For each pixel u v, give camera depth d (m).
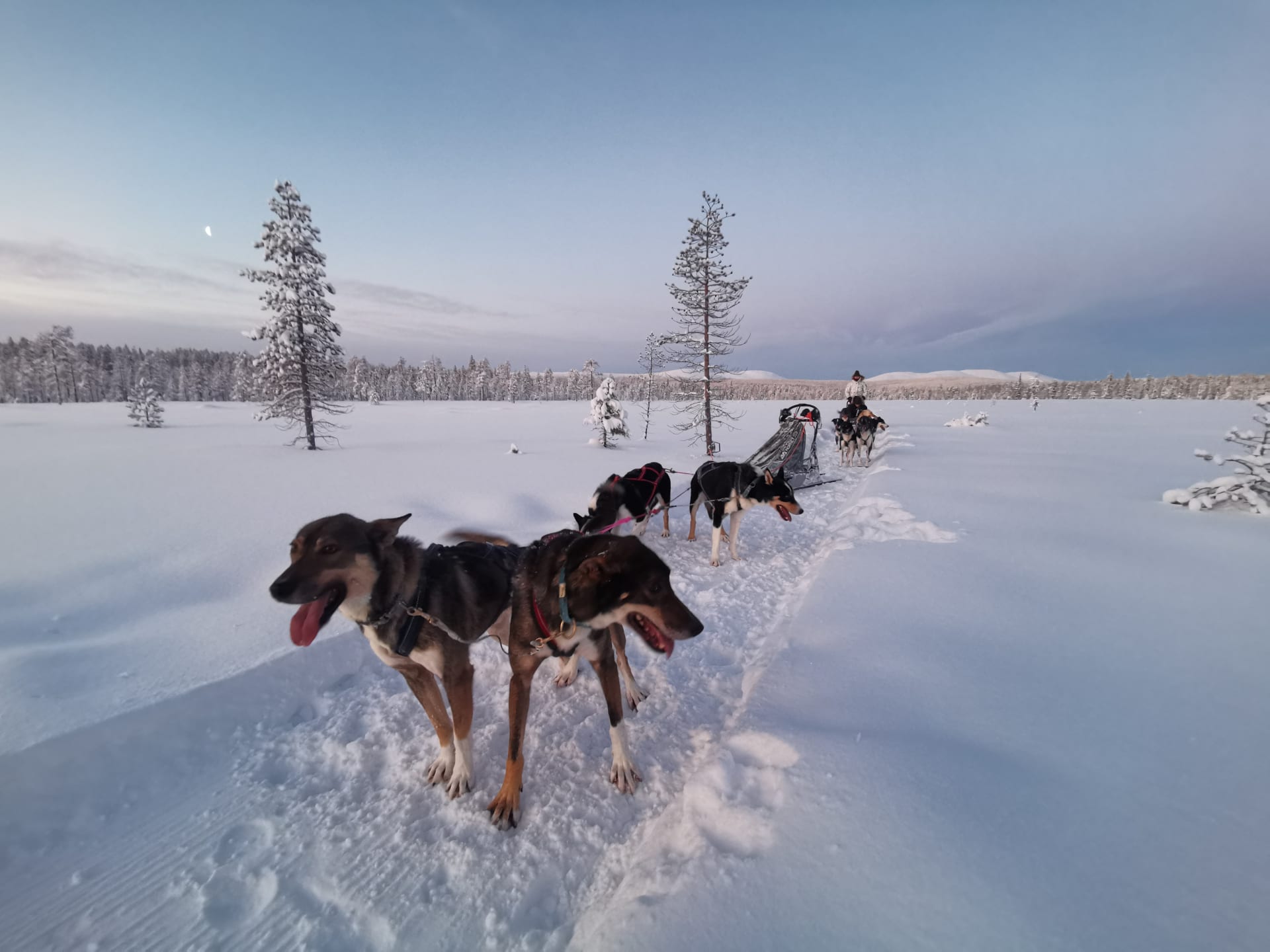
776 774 2.45
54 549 6.41
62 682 3.54
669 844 2.37
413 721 3.63
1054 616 4.19
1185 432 21.41
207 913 2.32
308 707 3.83
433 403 77.44
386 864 2.52
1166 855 1.85
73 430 25.53
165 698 3.36
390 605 2.72
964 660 3.50
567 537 3.05
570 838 2.65
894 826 2.05
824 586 5.18
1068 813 2.07
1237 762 2.36
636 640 4.68
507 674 4.27
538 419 36.47
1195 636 3.74
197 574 5.75
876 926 1.67
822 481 13.45
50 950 2.16
